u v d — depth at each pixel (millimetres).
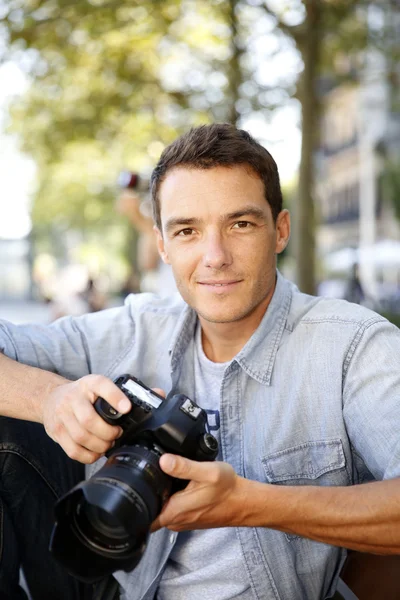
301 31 7117
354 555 1965
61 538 1502
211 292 1911
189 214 1881
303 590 1936
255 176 1903
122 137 9891
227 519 1586
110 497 1382
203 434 1558
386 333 1898
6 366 1993
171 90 8609
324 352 1937
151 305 2283
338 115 31094
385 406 1794
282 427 1947
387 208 22891
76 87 9195
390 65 8805
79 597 2111
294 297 2076
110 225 29516
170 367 2133
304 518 1587
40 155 11336
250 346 1976
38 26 7168
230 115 7582
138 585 1979
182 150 1904
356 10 7641
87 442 1646
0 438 2035
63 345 2203
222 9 7250
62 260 44438
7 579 1982
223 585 1917
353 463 1951
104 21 7223
